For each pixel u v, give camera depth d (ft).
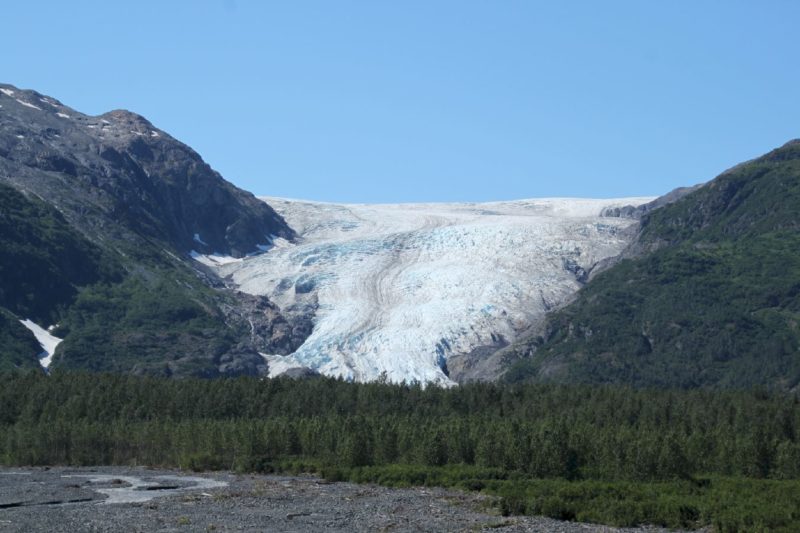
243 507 447.42
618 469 550.36
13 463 649.61
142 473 604.08
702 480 528.63
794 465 555.28
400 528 395.55
